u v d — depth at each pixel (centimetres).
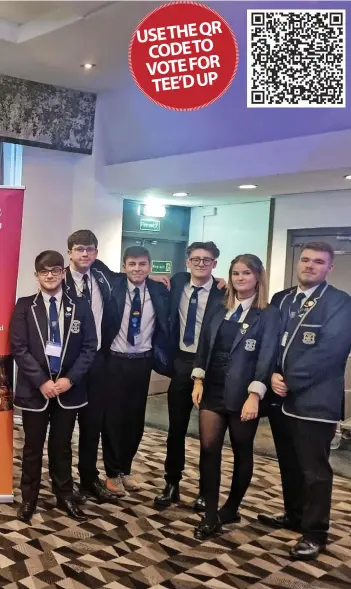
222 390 308
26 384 322
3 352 340
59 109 576
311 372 289
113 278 361
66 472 335
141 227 672
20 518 326
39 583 264
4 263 335
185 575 276
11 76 541
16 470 407
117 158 604
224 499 369
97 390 350
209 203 664
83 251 335
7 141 554
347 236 526
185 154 528
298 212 566
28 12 428
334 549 308
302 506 319
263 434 535
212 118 501
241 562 290
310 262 297
